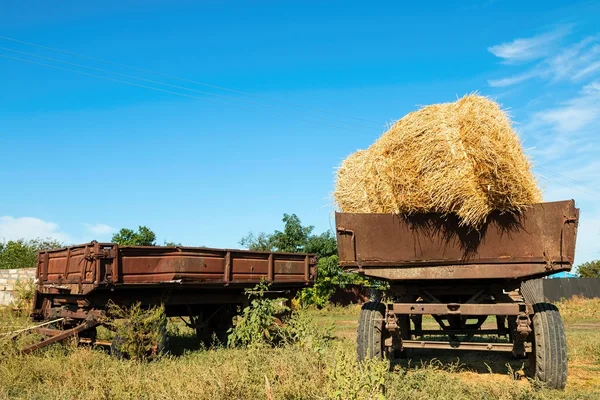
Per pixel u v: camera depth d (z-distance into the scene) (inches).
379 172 247.3
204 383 212.7
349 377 189.6
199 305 425.4
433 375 245.1
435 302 266.8
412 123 239.8
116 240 914.1
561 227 225.9
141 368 283.0
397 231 250.8
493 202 228.1
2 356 288.5
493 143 221.3
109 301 328.2
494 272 238.5
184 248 362.3
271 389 208.2
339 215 254.7
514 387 220.8
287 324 383.6
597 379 270.1
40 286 403.5
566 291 1264.8
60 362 284.5
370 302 273.6
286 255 447.2
